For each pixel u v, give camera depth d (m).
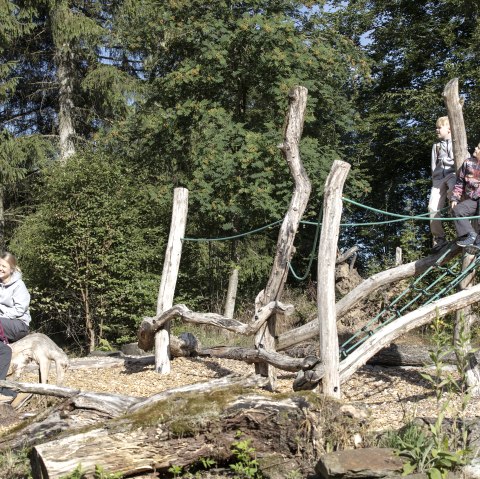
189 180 18.22
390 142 22.36
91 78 23.22
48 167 19.75
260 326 7.70
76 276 17.38
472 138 20.12
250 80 18.22
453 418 5.66
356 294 8.46
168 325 9.77
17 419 6.87
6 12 22.03
